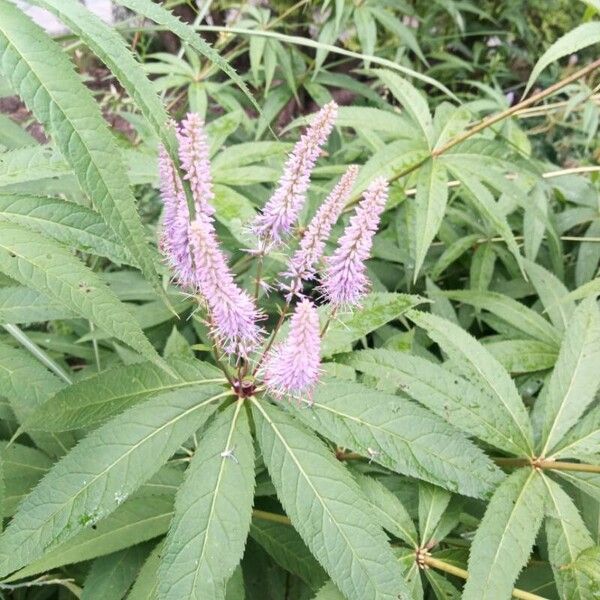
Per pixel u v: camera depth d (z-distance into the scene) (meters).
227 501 0.29
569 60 1.18
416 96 0.53
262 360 0.32
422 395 0.35
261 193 0.61
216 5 0.96
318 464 0.30
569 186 0.65
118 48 0.24
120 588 0.35
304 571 0.36
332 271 0.29
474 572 0.29
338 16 0.72
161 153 0.28
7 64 0.23
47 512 0.28
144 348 0.27
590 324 0.37
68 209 0.32
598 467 0.33
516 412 0.35
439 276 0.66
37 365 0.35
